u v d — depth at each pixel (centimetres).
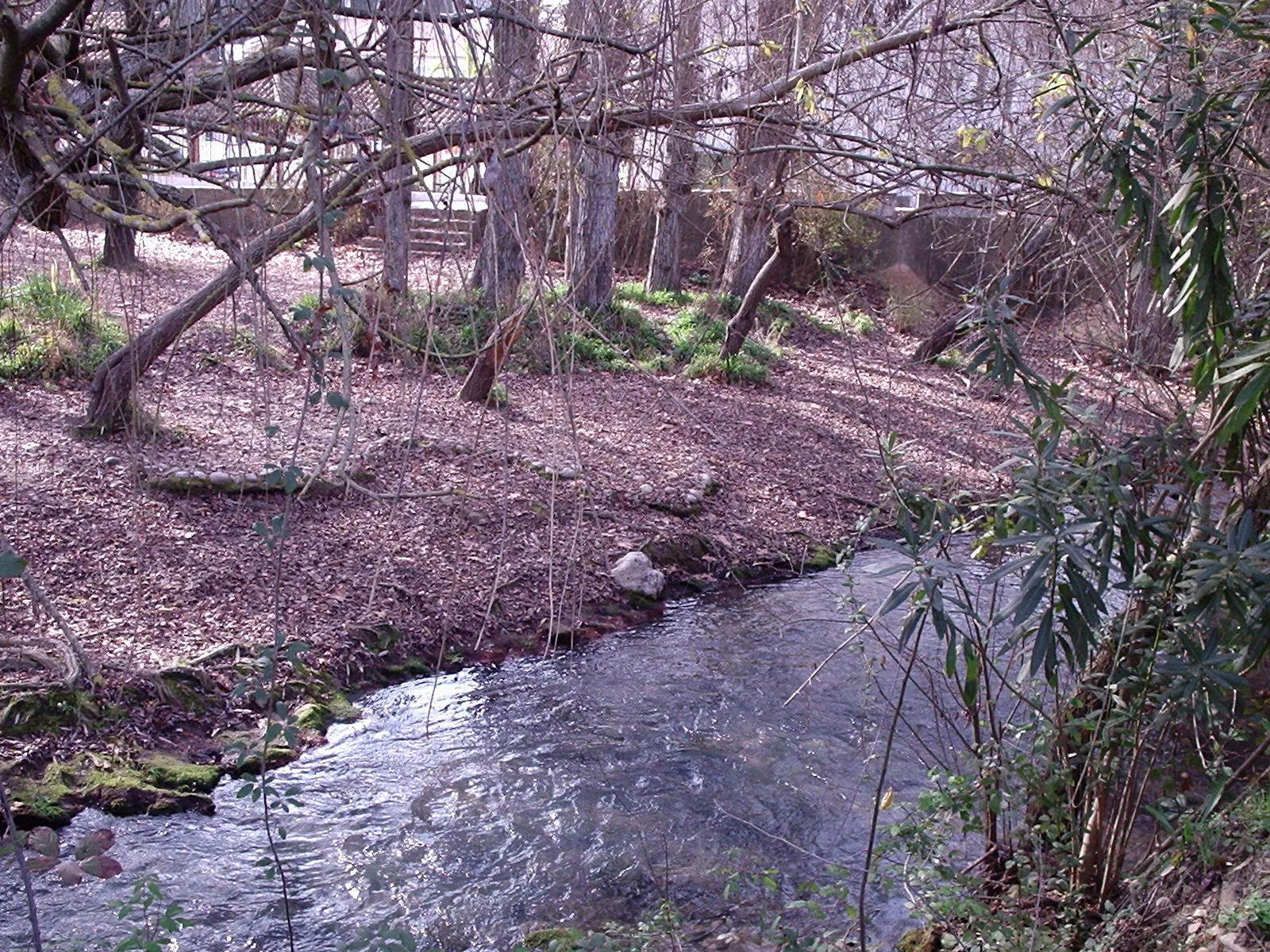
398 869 537
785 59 475
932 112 504
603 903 517
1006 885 446
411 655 765
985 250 455
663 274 1842
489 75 342
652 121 403
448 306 402
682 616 891
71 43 367
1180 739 437
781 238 1290
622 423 1226
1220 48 370
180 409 1000
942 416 1330
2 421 931
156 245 1602
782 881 532
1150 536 396
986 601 638
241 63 379
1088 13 479
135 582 738
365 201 340
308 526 841
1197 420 446
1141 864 433
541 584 863
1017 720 543
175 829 557
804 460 1226
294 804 324
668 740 680
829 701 730
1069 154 432
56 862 241
